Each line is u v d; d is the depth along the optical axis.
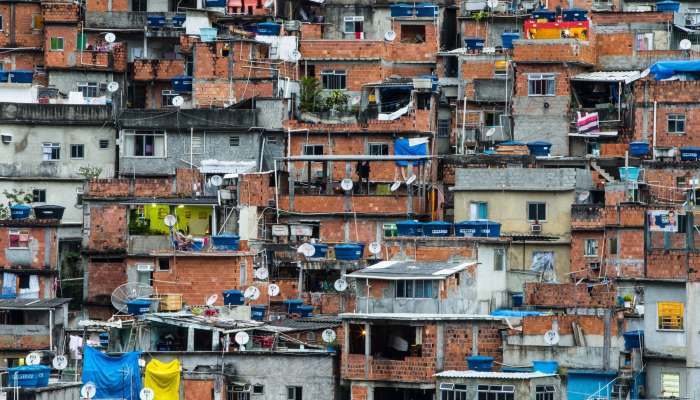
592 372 190.12
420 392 196.12
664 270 190.75
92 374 195.62
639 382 190.38
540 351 193.38
